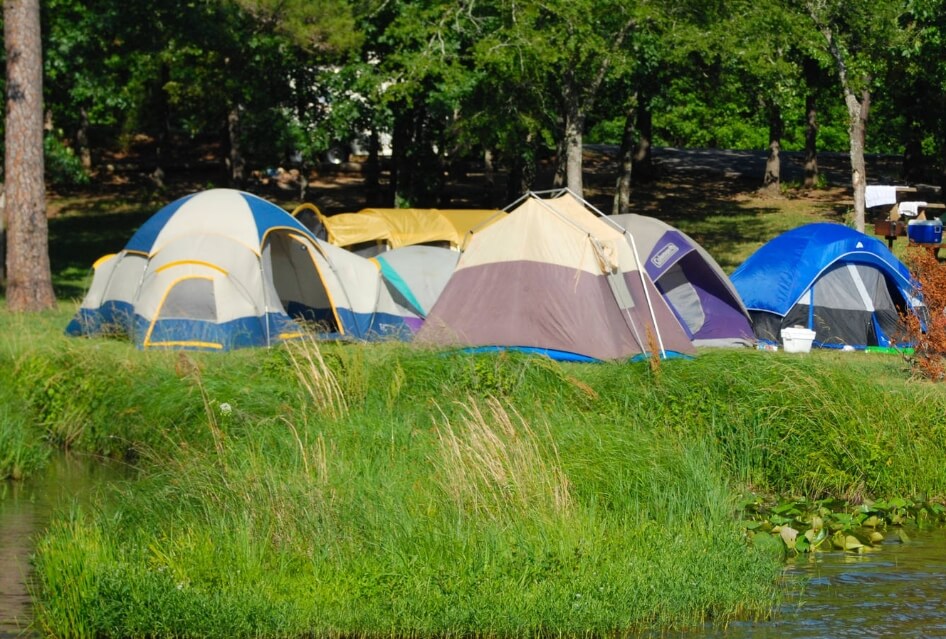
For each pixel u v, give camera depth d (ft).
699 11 76.95
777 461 37.96
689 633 24.98
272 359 44.45
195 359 46.70
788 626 25.45
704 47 73.82
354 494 29.68
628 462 33.45
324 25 82.69
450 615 24.34
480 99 84.53
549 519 28.94
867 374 43.21
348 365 42.24
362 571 26.21
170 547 27.30
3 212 75.00
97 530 28.58
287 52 86.89
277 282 61.82
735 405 39.50
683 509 32.01
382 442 34.73
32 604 26.03
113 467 40.19
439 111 86.43
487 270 52.31
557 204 55.01
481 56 73.46
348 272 60.29
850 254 60.03
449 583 25.49
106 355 46.39
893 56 87.45
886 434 38.22
